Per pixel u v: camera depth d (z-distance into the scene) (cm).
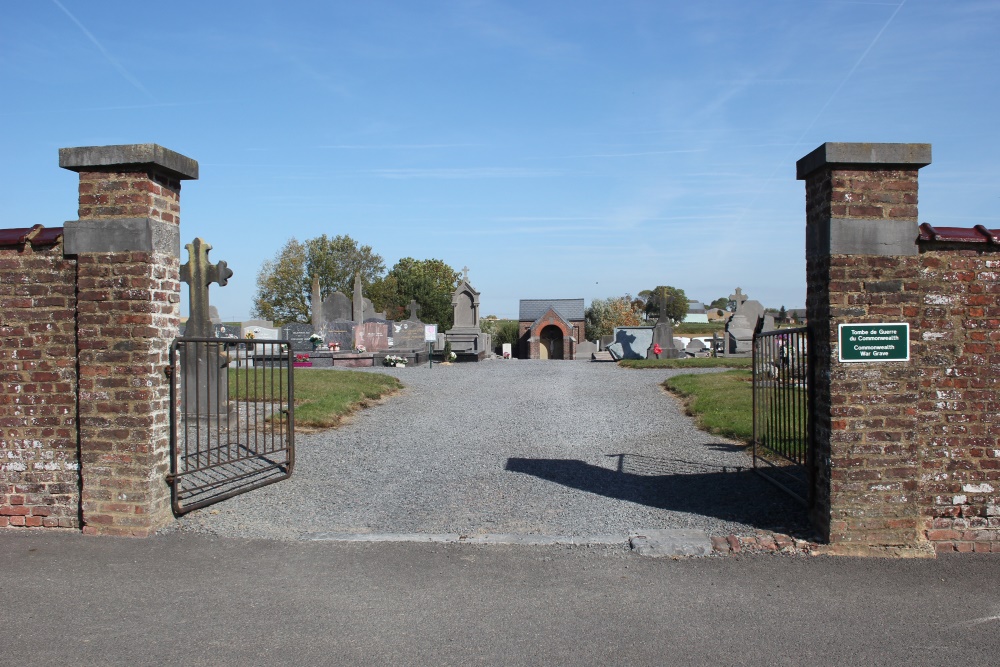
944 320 619
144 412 652
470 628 464
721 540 625
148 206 652
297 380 1584
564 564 583
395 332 3017
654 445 1070
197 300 1228
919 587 539
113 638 448
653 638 452
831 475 616
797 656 429
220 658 422
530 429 1195
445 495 802
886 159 606
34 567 573
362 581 545
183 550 614
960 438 624
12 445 675
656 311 8025
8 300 674
